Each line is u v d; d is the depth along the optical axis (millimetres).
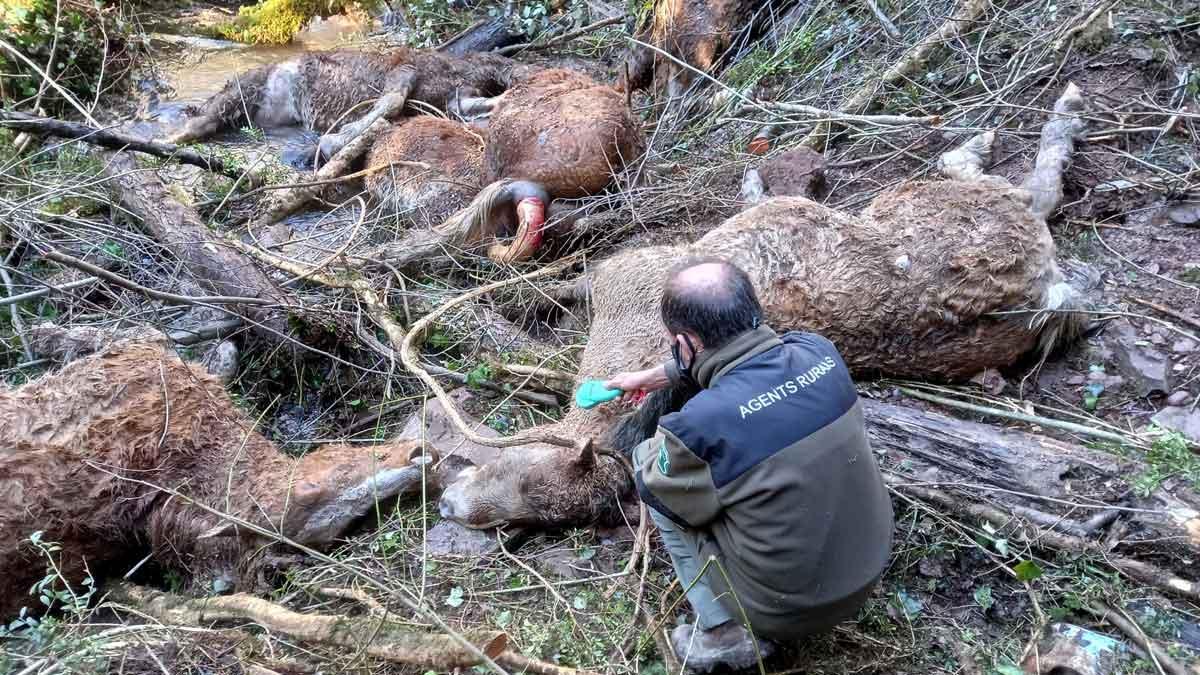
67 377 3641
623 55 7766
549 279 4945
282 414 4586
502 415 4184
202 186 6109
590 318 4535
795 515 2500
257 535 3482
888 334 3820
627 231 5137
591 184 5145
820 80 6211
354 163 6281
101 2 7945
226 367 4504
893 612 3117
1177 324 3961
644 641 3029
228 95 7184
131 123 7078
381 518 3721
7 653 2910
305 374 4676
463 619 3223
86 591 3549
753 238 3863
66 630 3137
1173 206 4445
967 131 4992
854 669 2953
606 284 4055
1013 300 3744
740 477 2504
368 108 7082
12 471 3328
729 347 2627
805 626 2682
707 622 2873
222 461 3662
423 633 2939
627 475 3527
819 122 5469
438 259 5078
